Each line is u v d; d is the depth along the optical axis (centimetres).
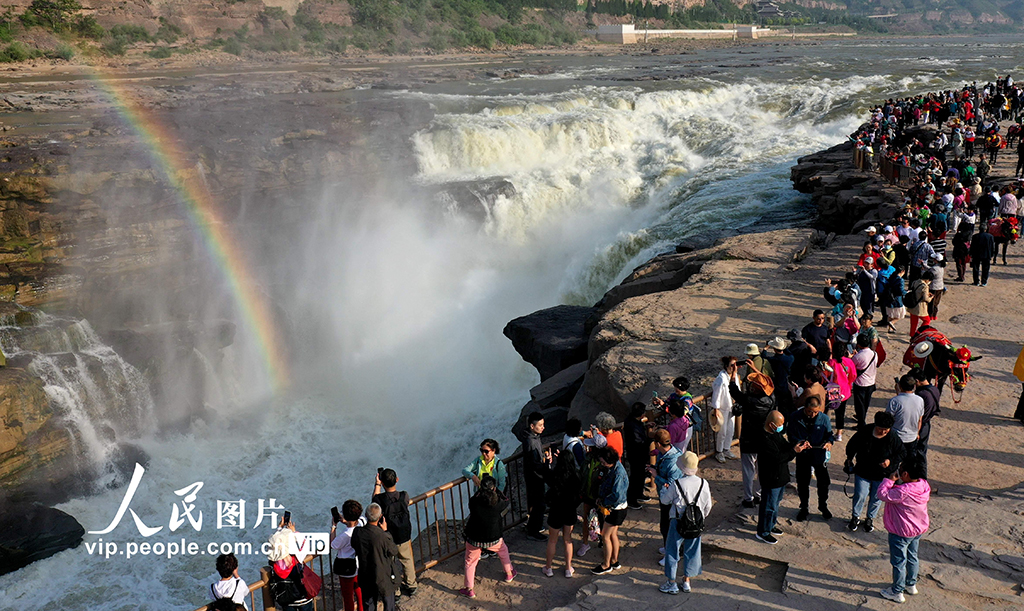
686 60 14275
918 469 930
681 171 4612
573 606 1018
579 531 1264
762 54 16088
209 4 15738
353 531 1036
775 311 2030
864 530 1102
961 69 9712
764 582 1030
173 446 2775
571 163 4928
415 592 1131
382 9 17688
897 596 952
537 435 1234
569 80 9688
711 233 3253
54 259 3073
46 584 1958
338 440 2850
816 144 4947
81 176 3125
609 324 2048
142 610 1873
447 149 4784
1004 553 1027
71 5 13600
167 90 8581
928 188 2762
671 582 1018
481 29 18688
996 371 1645
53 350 2761
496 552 1105
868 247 1852
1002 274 2344
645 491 1302
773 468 1065
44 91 8556
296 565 1004
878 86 7438
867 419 1434
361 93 8056
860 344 1323
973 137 3988
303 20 16662
